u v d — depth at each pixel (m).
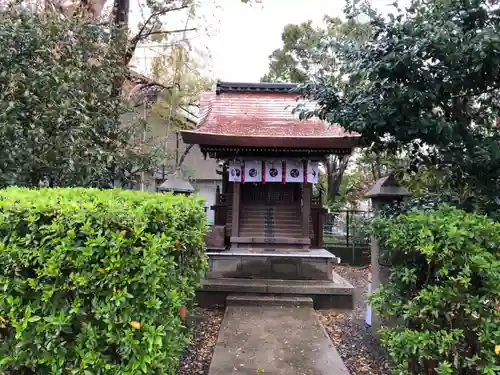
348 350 4.02
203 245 3.88
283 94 9.51
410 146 3.68
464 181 3.39
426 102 3.20
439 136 3.24
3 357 2.02
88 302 2.04
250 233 8.39
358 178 17.25
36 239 2.00
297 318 5.03
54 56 4.40
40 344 1.99
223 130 7.45
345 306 5.88
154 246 2.07
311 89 4.01
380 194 4.11
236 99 9.16
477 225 2.15
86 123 4.37
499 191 3.12
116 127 5.22
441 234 2.13
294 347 3.93
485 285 2.04
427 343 2.14
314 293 5.91
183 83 13.20
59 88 4.01
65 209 2.02
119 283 2.00
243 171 7.95
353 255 10.15
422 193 3.98
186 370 3.58
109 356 2.05
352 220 10.55
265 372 3.32
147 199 2.71
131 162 5.09
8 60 3.94
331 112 3.70
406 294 2.53
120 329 2.03
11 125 3.70
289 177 7.91
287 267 6.65
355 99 3.67
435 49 2.88
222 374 3.27
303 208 8.02
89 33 4.82
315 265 6.61
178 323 2.71
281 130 7.54
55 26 4.45
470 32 2.81
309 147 7.25
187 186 6.50
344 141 7.03
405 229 2.39
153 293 2.10
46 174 4.37
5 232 2.02
